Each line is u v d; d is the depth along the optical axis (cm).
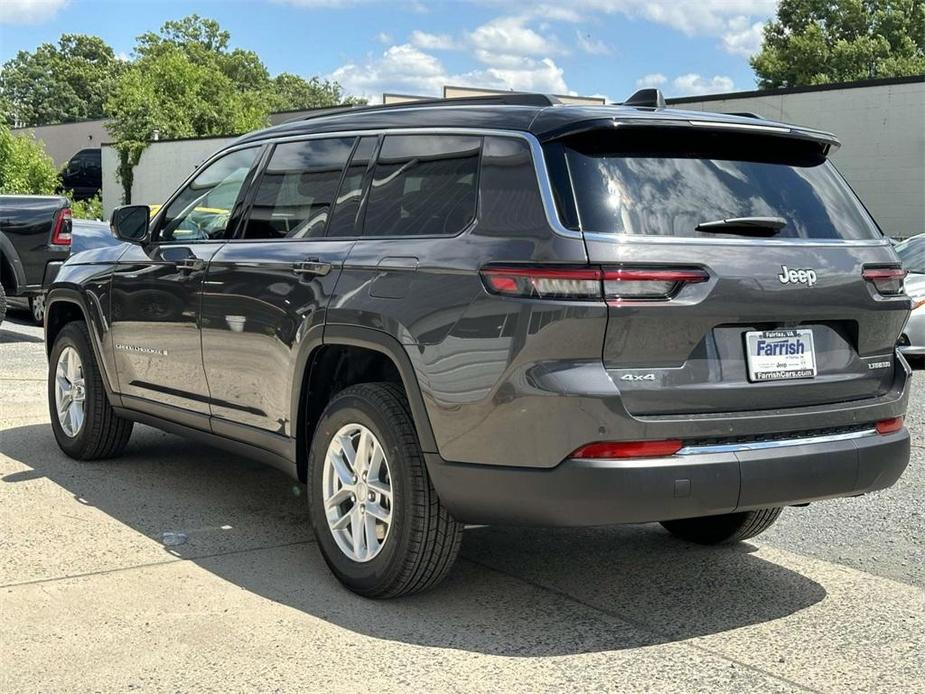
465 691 322
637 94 407
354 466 405
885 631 381
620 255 339
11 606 385
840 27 5131
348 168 441
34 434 688
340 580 410
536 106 384
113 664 337
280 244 458
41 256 1199
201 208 525
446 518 382
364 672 335
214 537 477
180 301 510
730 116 389
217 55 10806
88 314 587
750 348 362
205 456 637
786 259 367
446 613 389
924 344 1022
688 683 332
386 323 385
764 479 357
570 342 337
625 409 338
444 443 366
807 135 395
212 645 354
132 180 3950
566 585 425
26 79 12550
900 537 502
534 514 351
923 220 2081
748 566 454
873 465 386
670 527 498
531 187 358
